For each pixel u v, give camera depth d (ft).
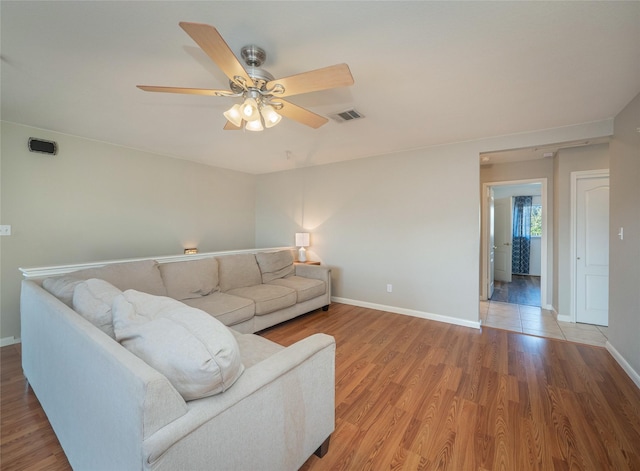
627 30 4.96
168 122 9.46
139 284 8.22
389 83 6.84
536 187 23.07
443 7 4.49
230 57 4.53
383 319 12.28
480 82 6.79
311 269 13.66
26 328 6.65
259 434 3.58
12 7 4.48
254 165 16.10
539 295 17.21
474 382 7.32
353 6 4.47
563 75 6.48
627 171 7.88
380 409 6.22
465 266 11.52
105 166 11.71
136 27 4.99
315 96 7.51
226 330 3.64
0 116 8.96
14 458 4.85
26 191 9.82
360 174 14.19
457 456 4.94
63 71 6.40
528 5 4.44
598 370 7.95
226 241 16.83
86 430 3.69
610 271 8.97
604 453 5.01
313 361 4.47
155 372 2.79
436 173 12.08
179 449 2.74
